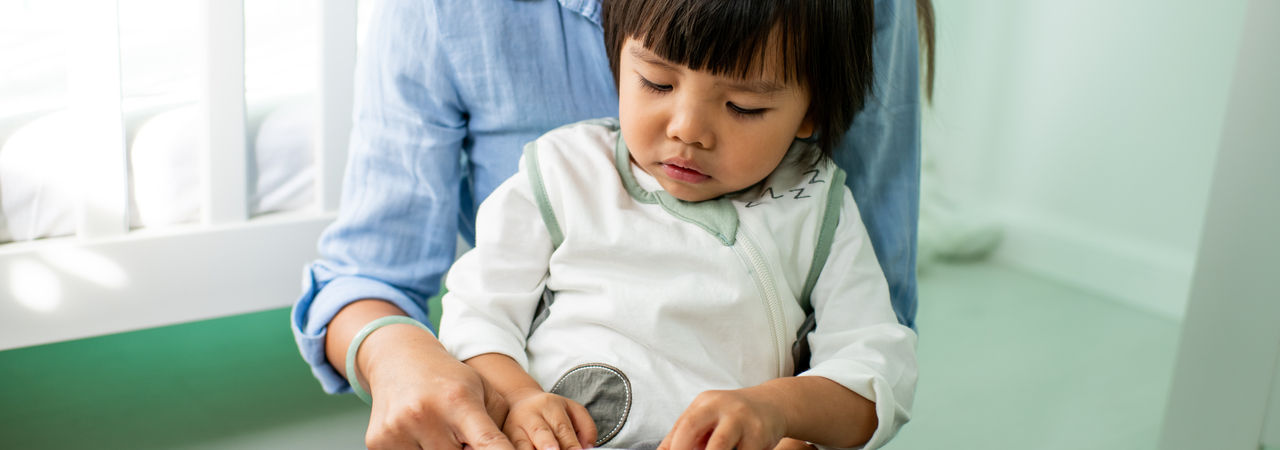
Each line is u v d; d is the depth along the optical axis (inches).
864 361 28.5
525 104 34.5
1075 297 77.5
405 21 34.3
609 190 30.7
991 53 84.0
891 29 33.4
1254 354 39.1
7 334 42.2
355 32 44.9
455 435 27.0
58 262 42.4
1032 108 82.0
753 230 29.7
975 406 60.7
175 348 57.4
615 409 28.8
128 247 43.4
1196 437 41.7
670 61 26.6
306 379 55.2
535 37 34.0
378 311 33.1
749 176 28.5
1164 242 74.6
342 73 45.3
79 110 41.4
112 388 52.7
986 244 83.5
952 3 85.4
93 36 40.5
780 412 26.1
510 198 31.1
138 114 43.8
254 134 45.8
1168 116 72.9
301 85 46.5
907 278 35.4
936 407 60.4
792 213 30.4
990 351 68.0
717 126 27.4
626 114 28.4
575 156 31.3
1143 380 64.6
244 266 45.9
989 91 84.7
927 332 70.5
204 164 44.0
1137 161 75.3
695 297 29.1
